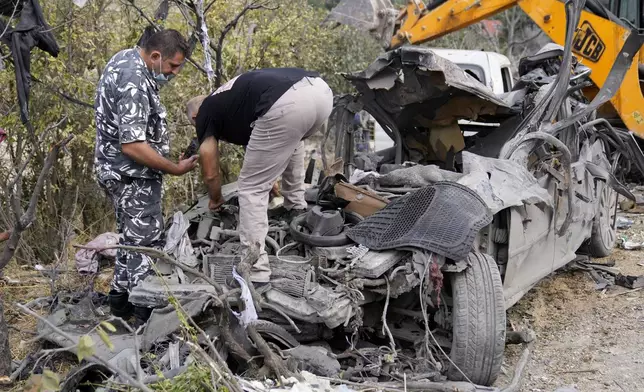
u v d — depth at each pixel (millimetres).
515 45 19688
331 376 3664
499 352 3889
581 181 5660
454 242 3928
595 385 4262
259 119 3996
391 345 3947
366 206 4543
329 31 10312
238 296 3680
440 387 3693
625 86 8539
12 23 5219
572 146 5730
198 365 3193
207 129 4312
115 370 2686
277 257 4148
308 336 4059
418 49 4602
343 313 3812
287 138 4031
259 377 3523
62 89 6352
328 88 4223
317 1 11445
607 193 6574
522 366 4246
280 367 3488
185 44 4375
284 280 3977
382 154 6094
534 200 4562
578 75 6039
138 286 4031
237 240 4594
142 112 4191
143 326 3846
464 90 4797
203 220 4832
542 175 5145
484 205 4191
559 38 8188
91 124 6445
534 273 5051
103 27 6688
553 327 5207
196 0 6066
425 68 4625
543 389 4223
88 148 6762
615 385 4246
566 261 5559
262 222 4062
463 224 4023
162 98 6996
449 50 9023
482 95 4871
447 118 5332
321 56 10414
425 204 4176
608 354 4688
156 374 3271
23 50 5004
